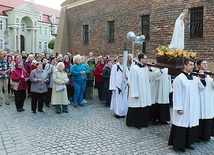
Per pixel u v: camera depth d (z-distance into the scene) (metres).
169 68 6.09
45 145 5.53
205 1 10.81
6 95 9.62
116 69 8.16
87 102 10.27
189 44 11.48
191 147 5.41
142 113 6.89
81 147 5.43
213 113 5.94
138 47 14.15
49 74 9.41
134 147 5.46
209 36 10.70
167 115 7.35
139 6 14.12
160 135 6.30
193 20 11.45
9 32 47.56
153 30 13.28
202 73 5.61
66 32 21.31
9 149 5.29
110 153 5.12
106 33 16.81
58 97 8.28
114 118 7.87
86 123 7.26
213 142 5.93
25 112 8.48
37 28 51.56
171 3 12.29
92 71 10.96
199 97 5.70
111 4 16.30
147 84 6.97
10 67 10.08
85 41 19.45
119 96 7.95
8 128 6.69
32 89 8.38
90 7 18.39
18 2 50.34
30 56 10.92
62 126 6.93
